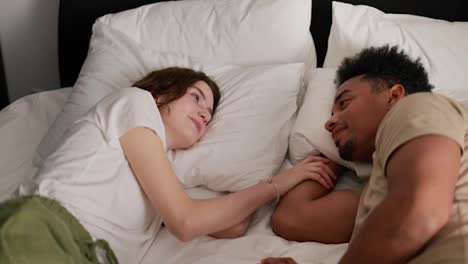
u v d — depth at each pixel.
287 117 1.48
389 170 0.81
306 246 1.21
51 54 2.20
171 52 1.68
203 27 1.69
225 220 1.20
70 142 1.19
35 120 1.72
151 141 1.18
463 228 0.77
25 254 0.93
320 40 1.83
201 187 1.38
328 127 1.26
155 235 1.27
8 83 2.26
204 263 1.15
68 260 0.99
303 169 1.32
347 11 1.67
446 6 1.73
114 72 1.61
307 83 1.60
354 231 0.99
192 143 1.38
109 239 1.15
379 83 1.21
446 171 0.75
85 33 1.97
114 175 1.17
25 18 2.13
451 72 1.51
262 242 1.23
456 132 0.82
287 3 1.65
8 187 1.44
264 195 1.26
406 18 1.69
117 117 1.20
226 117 1.44
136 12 1.77
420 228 0.72
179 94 1.37
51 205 1.08
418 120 0.82
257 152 1.38
